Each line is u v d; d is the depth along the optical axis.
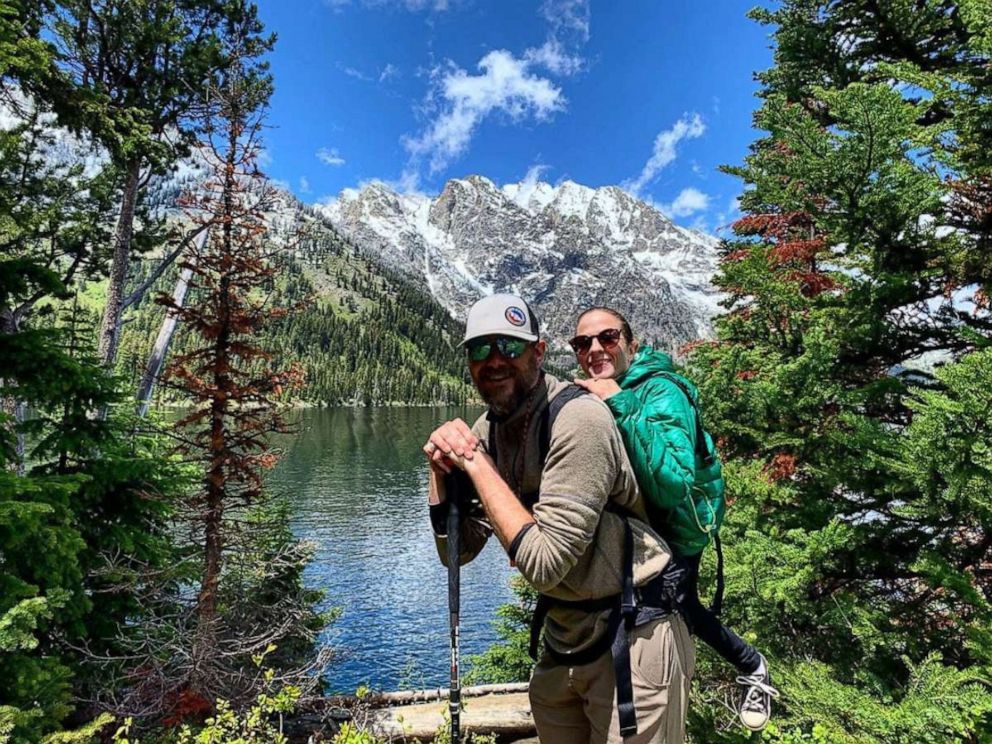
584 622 1.56
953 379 2.40
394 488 56.53
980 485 2.33
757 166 3.46
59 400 5.09
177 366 5.84
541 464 1.55
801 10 4.57
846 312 3.50
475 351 1.58
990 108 2.85
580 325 3.02
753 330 4.08
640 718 1.47
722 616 3.42
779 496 3.41
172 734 4.97
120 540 5.36
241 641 5.98
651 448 1.54
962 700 2.22
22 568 4.12
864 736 2.35
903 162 3.04
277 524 6.65
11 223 5.59
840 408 3.51
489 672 9.82
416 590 30.56
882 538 3.16
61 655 5.08
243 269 5.87
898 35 4.16
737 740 2.81
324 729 5.55
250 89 6.17
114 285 11.39
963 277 3.34
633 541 1.54
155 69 10.14
